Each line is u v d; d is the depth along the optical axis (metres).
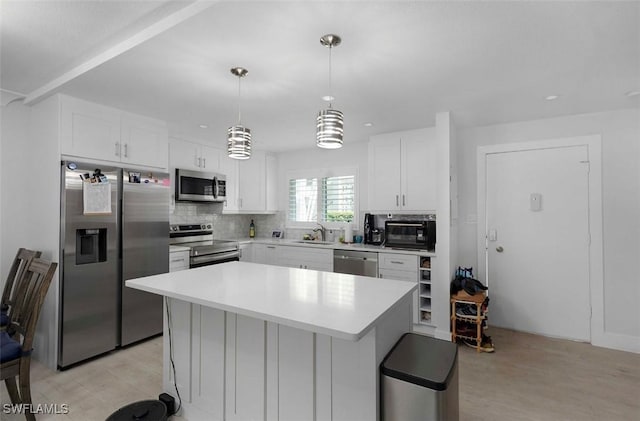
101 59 2.07
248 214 5.35
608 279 3.03
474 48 1.90
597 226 3.08
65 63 2.21
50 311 2.60
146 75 2.25
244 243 4.55
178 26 1.65
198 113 3.12
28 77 2.44
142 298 3.09
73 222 2.61
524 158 3.40
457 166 3.71
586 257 3.12
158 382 2.37
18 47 1.99
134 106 2.91
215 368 1.89
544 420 1.96
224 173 4.50
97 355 2.77
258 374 1.73
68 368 2.58
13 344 1.86
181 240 4.20
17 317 2.11
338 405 1.50
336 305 1.50
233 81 2.35
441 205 3.13
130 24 1.75
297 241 4.62
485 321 3.10
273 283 1.94
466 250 3.67
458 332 3.08
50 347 2.58
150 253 3.16
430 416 1.32
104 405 2.09
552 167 3.27
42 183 2.73
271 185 5.16
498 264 3.51
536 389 2.29
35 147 2.82
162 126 3.39
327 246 4.00
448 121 3.06
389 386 1.40
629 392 2.25
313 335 1.56
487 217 3.57
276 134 3.95
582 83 2.40
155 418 1.76
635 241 2.94
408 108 2.97
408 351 1.56
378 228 4.21
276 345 1.68
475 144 3.63
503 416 1.99
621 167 2.99
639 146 2.93
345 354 1.48
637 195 2.93
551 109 3.00
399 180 3.77
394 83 2.40
